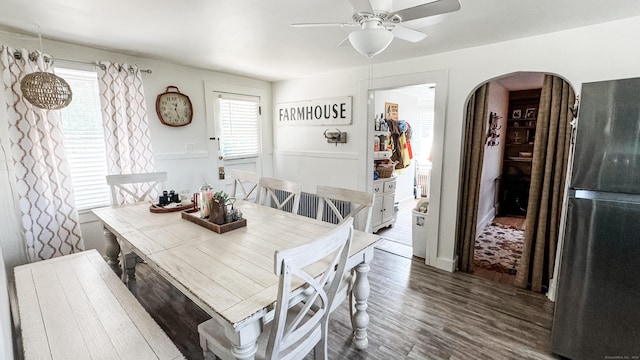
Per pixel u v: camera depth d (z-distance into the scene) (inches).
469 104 114.4
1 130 96.2
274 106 186.2
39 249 102.7
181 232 78.2
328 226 83.7
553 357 73.5
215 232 78.0
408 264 128.8
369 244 71.7
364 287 74.3
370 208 83.1
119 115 119.1
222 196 81.8
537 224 104.0
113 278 74.0
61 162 106.0
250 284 52.1
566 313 70.6
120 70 118.6
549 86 97.6
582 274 67.4
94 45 109.9
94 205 120.4
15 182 99.1
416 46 106.6
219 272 56.3
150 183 131.0
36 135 100.2
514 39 98.5
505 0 70.0
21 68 96.0
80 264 81.5
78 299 64.9
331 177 162.1
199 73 148.9
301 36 97.8
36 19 83.8
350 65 138.9
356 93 145.2
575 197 66.8
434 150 120.6
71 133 112.8
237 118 169.0
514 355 74.4
